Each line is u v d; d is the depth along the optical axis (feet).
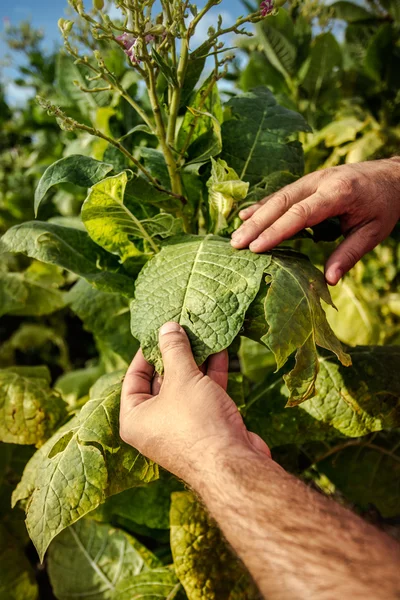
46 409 2.02
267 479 1.06
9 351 4.13
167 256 1.47
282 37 3.00
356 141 2.93
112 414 1.55
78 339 4.66
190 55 1.51
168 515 2.03
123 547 2.21
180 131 1.79
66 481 1.46
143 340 1.31
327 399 1.69
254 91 2.02
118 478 1.47
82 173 1.58
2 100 5.47
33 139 5.64
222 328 1.27
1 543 2.35
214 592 1.74
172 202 1.74
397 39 3.21
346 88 3.46
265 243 1.39
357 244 1.56
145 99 2.93
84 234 1.91
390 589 0.81
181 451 1.19
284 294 1.30
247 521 1.00
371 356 1.76
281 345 1.24
